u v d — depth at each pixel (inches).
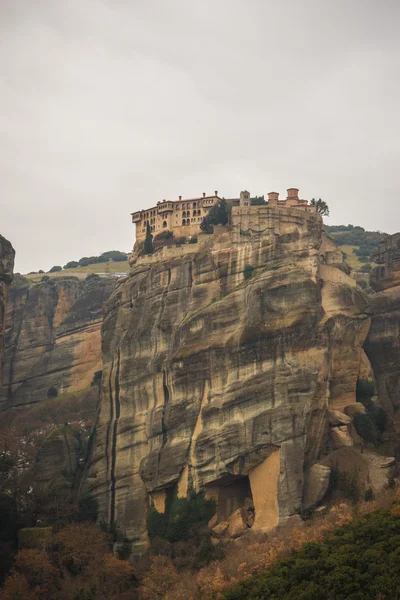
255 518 5290.4
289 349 5526.6
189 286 6028.5
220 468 5423.2
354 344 5920.3
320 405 5506.9
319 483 5236.2
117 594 4985.2
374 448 5698.8
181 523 5442.9
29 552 5167.3
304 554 4284.0
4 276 6333.7
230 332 5669.3
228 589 4281.5
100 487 5999.0
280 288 5639.8
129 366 6141.7
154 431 5816.9
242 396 5482.3
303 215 6038.4
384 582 3747.5
